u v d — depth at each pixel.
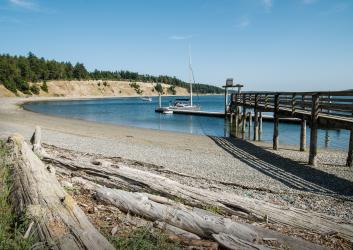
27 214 4.11
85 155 12.26
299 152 18.48
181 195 6.29
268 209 5.79
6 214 4.33
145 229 4.55
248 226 4.89
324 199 8.85
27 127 25.09
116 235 4.40
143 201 5.41
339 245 4.84
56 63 170.50
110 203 5.60
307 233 5.21
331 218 5.81
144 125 36.41
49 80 158.88
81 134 23.73
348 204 8.44
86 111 61.34
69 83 164.62
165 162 13.50
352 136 14.14
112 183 6.93
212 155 16.50
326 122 13.30
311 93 14.77
